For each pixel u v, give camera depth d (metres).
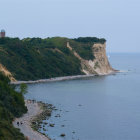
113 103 170.38
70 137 108.62
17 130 100.88
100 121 130.25
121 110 152.25
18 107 131.88
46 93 197.75
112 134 113.38
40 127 117.00
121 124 126.56
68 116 137.38
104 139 107.88
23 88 165.75
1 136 86.69
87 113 144.50
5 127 94.31
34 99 175.50
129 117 137.88
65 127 119.94
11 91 137.62
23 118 126.12
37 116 132.38
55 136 108.69
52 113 142.25
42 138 102.94
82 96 191.00
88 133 113.94
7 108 122.31
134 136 111.50
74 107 157.25
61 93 199.75
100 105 163.75
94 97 188.62
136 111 150.12
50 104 160.75
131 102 174.12
